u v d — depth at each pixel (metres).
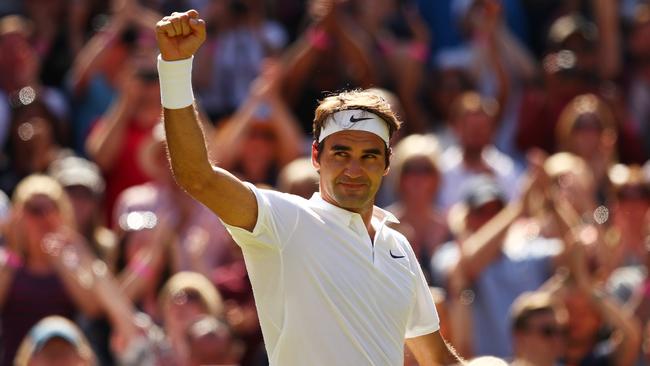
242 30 33.78
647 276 27.09
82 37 34.28
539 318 23.75
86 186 26.88
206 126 29.69
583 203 28.53
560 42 34.81
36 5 34.12
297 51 32.19
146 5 34.25
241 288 26.00
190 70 12.52
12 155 29.64
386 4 34.59
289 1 36.81
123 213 27.12
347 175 13.14
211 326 23.27
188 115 12.49
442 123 34.25
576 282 26.23
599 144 31.39
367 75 31.88
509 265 26.42
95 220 27.05
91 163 29.81
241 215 12.66
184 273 25.09
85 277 24.75
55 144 31.11
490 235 26.50
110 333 24.72
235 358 24.81
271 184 29.64
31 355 22.38
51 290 24.56
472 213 26.88
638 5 37.94
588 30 35.78
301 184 25.67
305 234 12.97
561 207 27.30
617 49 36.62
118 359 24.28
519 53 35.56
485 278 26.28
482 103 32.41
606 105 34.16
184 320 23.83
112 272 26.75
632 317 26.73
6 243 24.98
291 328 12.91
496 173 30.86
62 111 31.45
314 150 13.56
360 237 13.28
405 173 27.33
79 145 32.00
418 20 36.59
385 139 13.32
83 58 32.72
